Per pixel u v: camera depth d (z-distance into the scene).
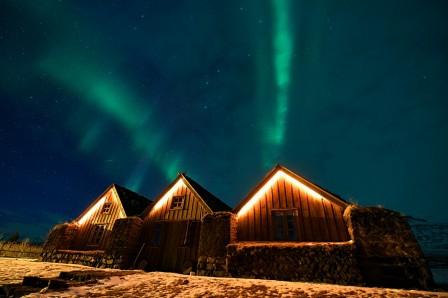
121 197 19.45
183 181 17.36
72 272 8.19
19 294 5.76
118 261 14.26
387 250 8.80
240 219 13.18
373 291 6.46
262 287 7.01
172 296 5.93
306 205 12.12
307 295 5.96
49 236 18.42
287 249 10.36
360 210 10.01
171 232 15.24
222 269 11.24
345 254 9.24
